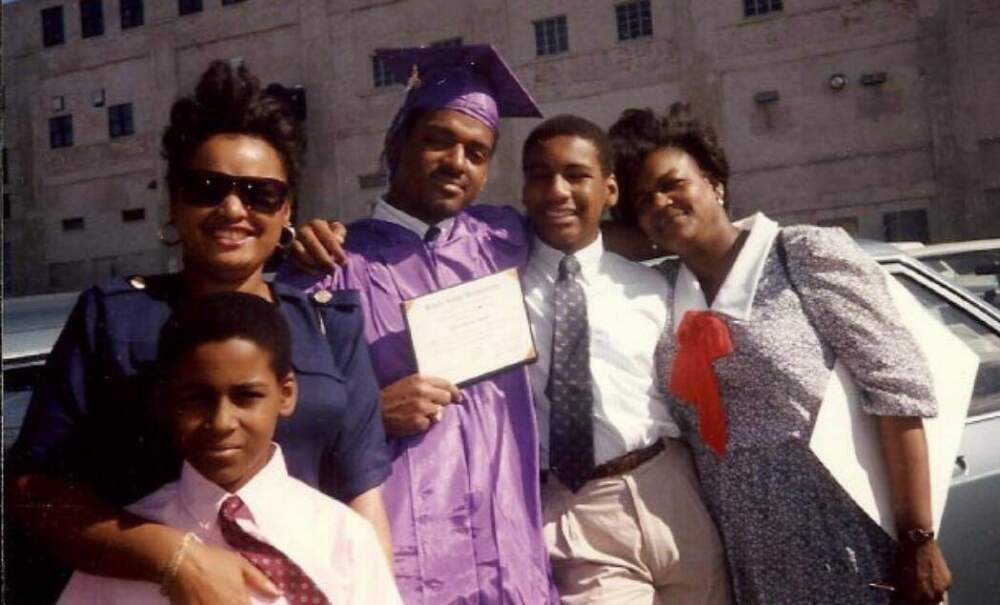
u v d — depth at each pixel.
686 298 2.18
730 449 2.01
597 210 2.16
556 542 2.11
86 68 23.64
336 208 20.47
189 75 22.44
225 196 1.55
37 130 24.27
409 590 1.78
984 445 2.62
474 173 2.12
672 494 2.11
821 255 1.96
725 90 17.88
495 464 1.95
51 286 23.91
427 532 1.83
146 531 1.33
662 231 2.13
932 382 1.90
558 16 19.03
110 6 23.39
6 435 1.92
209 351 1.34
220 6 21.92
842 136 17.12
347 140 20.48
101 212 23.44
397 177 2.17
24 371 2.05
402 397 1.85
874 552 1.95
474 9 19.48
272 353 1.39
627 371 2.12
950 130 16.44
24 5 24.33
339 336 1.67
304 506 1.45
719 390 2.02
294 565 1.36
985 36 16.31
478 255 2.15
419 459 1.88
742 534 2.01
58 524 1.35
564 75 18.97
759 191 17.67
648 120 2.20
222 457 1.36
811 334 1.96
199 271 1.59
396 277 2.04
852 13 17.02
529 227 2.30
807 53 17.27
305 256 1.95
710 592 2.13
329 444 1.59
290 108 1.65
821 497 1.95
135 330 1.50
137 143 22.98
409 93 2.15
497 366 1.97
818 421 1.91
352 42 20.50
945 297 2.87
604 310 2.16
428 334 1.94
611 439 2.08
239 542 1.37
